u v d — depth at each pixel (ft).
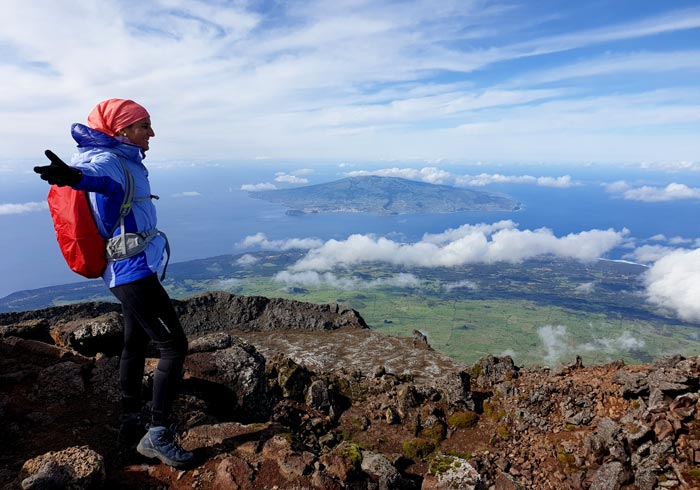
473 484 15.23
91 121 11.68
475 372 39.93
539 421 31.04
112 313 23.53
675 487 21.57
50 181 9.02
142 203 11.78
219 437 15.19
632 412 27.40
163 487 12.36
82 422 15.31
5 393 16.51
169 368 12.85
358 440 31.71
